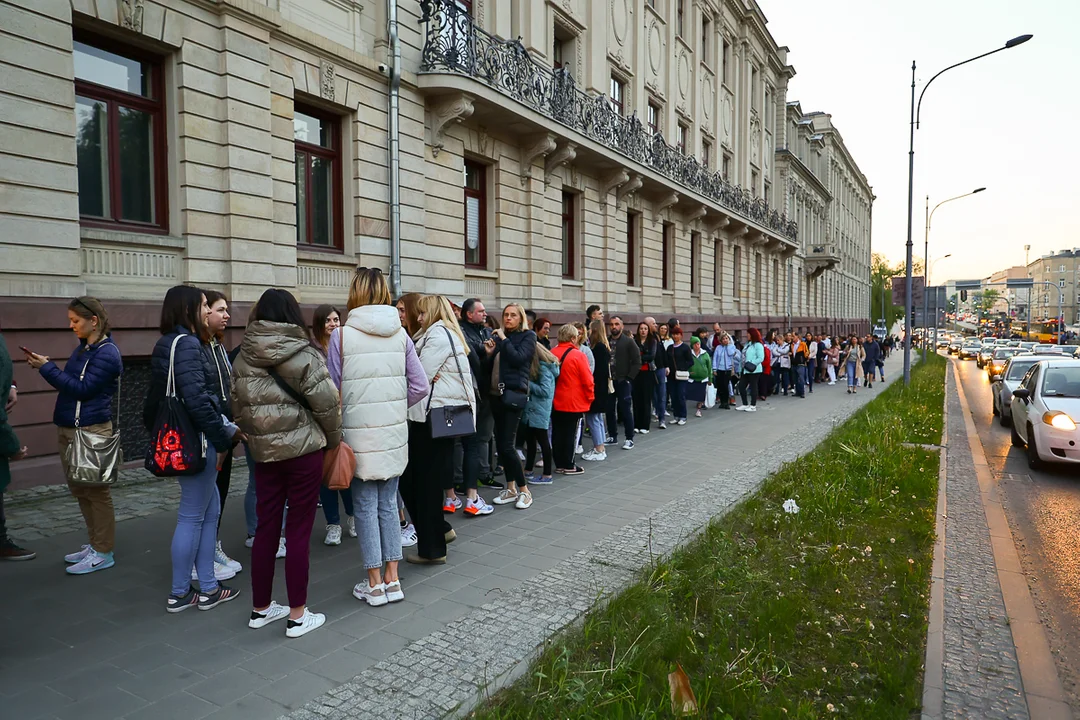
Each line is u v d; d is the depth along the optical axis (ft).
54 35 24.35
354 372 14.57
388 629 13.84
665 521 21.91
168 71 28.91
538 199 52.65
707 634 13.80
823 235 182.09
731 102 103.81
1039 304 462.60
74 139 24.99
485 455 26.37
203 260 29.73
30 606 14.82
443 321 17.46
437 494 17.57
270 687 11.55
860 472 28.58
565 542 19.69
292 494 13.47
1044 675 12.92
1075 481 31.19
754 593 15.74
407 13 40.29
